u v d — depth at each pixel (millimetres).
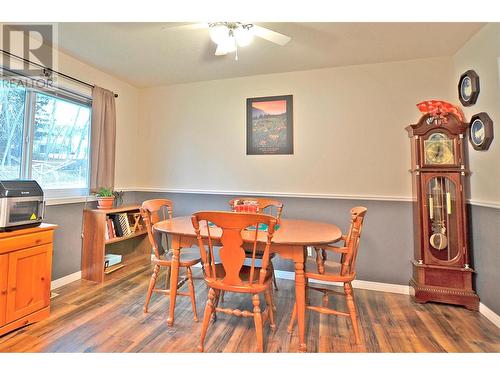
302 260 1657
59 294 2357
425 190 2338
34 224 1900
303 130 2938
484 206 2078
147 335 1755
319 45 2359
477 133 2123
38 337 1705
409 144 2615
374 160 2713
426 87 2578
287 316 2059
